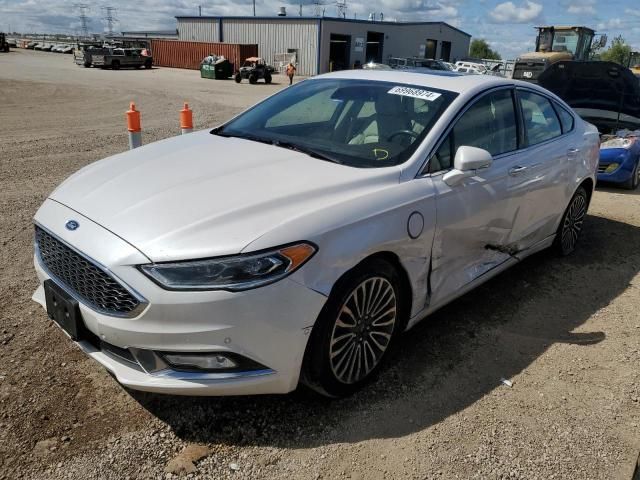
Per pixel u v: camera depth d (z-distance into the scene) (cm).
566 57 2238
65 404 276
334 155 323
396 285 302
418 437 271
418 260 308
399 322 320
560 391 314
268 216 252
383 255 290
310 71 4544
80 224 260
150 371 243
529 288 447
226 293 229
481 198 348
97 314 245
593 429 284
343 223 262
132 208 260
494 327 381
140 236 241
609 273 489
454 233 332
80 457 245
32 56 5578
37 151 897
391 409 289
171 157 324
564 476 253
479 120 363
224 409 281
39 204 596
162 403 282
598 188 811
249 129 381
